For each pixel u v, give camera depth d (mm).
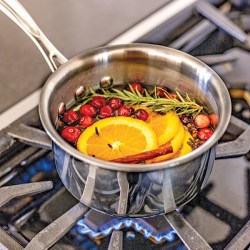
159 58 674
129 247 617
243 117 740
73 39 938
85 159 562
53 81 638
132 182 571
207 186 671
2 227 634
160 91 693
